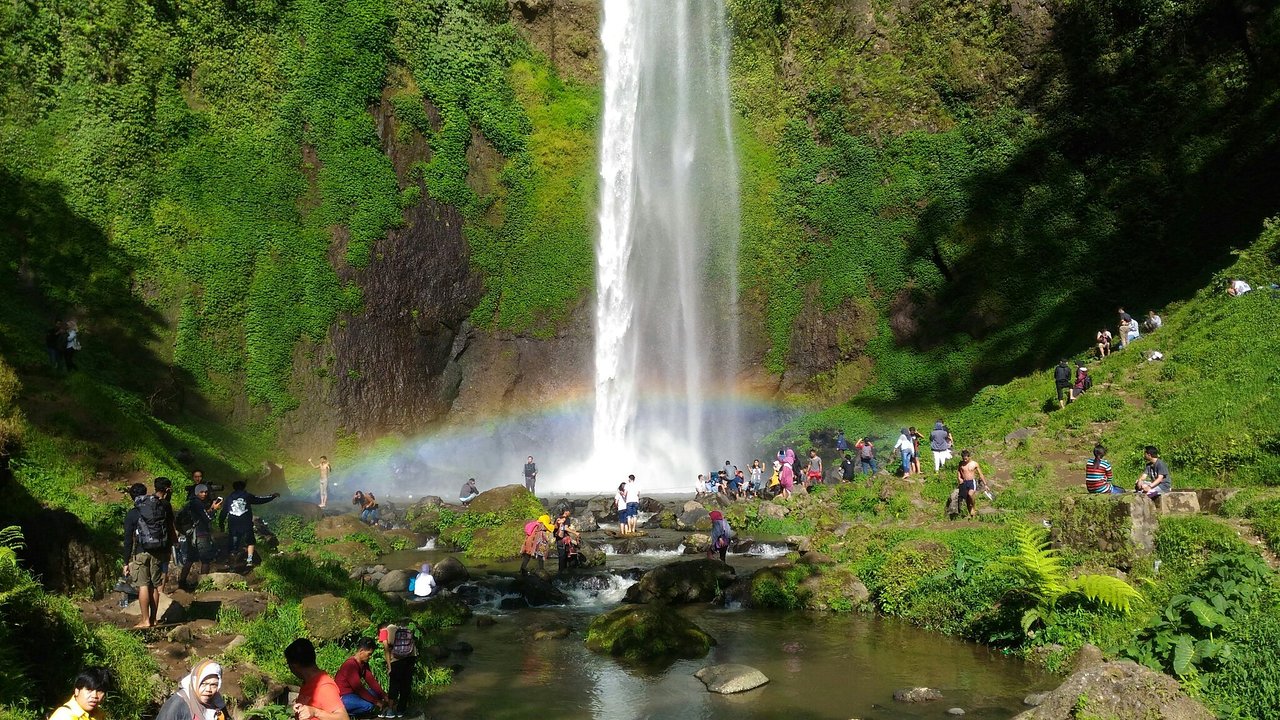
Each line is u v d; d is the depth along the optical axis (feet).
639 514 85.76
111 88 97.09
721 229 133.69
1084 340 106.42
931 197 122.83
